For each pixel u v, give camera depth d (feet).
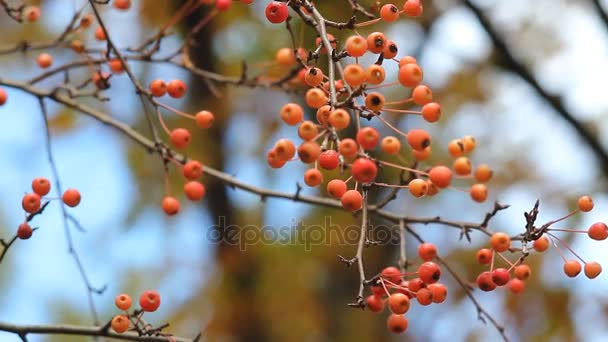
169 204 11.35
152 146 12.33
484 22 21.03
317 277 21.06
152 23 19.35
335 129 7.81
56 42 13.20
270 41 19.97
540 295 20.51
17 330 9.90
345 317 21.67
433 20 21.30
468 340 20.95
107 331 9.84
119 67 12.69
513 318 20.58
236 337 20.03
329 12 16.61
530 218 8.93
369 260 21.09
